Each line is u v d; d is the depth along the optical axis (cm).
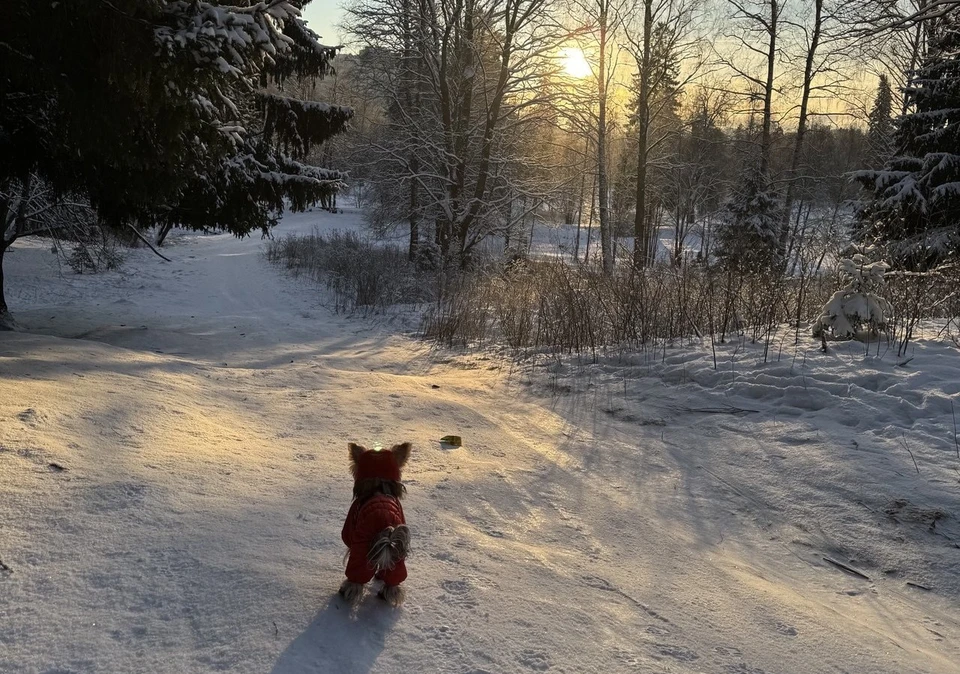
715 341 980
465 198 2619
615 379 907
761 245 2372
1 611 275
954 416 635
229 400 714
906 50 1698
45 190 1541
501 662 284
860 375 746
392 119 2781
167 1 802
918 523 479
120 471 427
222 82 871
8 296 2064
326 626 291
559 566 393
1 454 415
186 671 254
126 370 772
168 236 4544
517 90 2503
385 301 2056
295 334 1603
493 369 1072
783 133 2911
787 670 306
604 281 1338
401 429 671
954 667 325
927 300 986
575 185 3098
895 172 1675
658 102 2650
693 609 357
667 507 522
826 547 463
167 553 336
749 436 664
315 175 1555
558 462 612
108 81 771
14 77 816
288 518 402
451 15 2478
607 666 291
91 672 248
